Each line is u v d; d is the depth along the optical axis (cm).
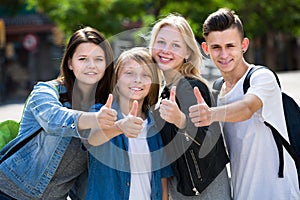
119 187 322
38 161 322
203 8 1725
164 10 1750
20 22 2906
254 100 325
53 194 329
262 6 2452
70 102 328
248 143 343
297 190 354
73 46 321
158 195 332
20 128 330
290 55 3447
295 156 350
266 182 343
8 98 2750
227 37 338
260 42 3189
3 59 2938
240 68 348
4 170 325
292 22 2573
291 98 356
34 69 2958
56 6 1866
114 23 1820
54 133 304
